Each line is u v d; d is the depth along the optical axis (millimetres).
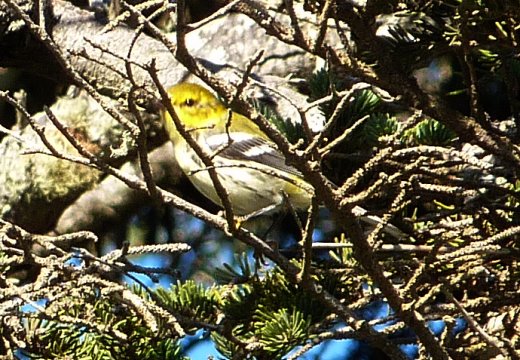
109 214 15250
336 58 9398
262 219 14148
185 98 12797
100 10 14984
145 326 9328
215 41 14938
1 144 15680
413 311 8508
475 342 9781
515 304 9570
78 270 8406
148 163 8023
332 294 10086
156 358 9477
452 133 10531
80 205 15266
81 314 9328
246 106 7688
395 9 9633
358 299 10133
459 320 11648
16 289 8172
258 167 8086
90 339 9516
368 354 12773
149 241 15141
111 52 7406
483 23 9469
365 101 10711
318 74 10961
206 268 14633
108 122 15328
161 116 13117
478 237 9641
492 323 10297
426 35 10164
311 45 9094
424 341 8641
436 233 9961
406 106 11078
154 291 9953
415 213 10578
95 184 15289
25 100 15695
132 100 7574
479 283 9977
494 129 10039
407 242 10258
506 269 10188
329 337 8977
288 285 9938
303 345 9281
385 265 9547
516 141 10148
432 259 8461
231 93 7816
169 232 15109
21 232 8344
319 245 9602
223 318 9391
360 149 10906
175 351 9570
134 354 9445
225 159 12609
